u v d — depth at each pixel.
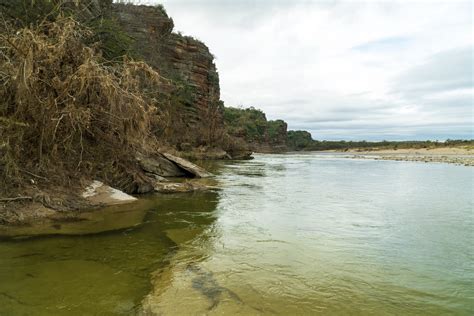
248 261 4.82
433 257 5.17
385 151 98.81
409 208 9.27
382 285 4.10
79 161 8.56
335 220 7.62
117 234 5.86
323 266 4.70
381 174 21.73
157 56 35.22
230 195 10.90
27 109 7.43
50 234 5.62
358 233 6.52
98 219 6.80
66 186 7.89
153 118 10.55
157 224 6.73
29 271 4.11
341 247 5.60
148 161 13.70
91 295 3.58
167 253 5.03
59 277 3.98
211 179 15.57
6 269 4.14
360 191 12.88
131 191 10.28
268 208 8.85
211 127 42.03
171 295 3.67
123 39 17.81
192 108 44.22
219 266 4.59
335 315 3.35
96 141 9.51
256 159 44.50
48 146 7.89
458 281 4.25
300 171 23.42
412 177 19.52
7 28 7.71
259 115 141.00
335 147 157.50
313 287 3.99
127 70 8.88
